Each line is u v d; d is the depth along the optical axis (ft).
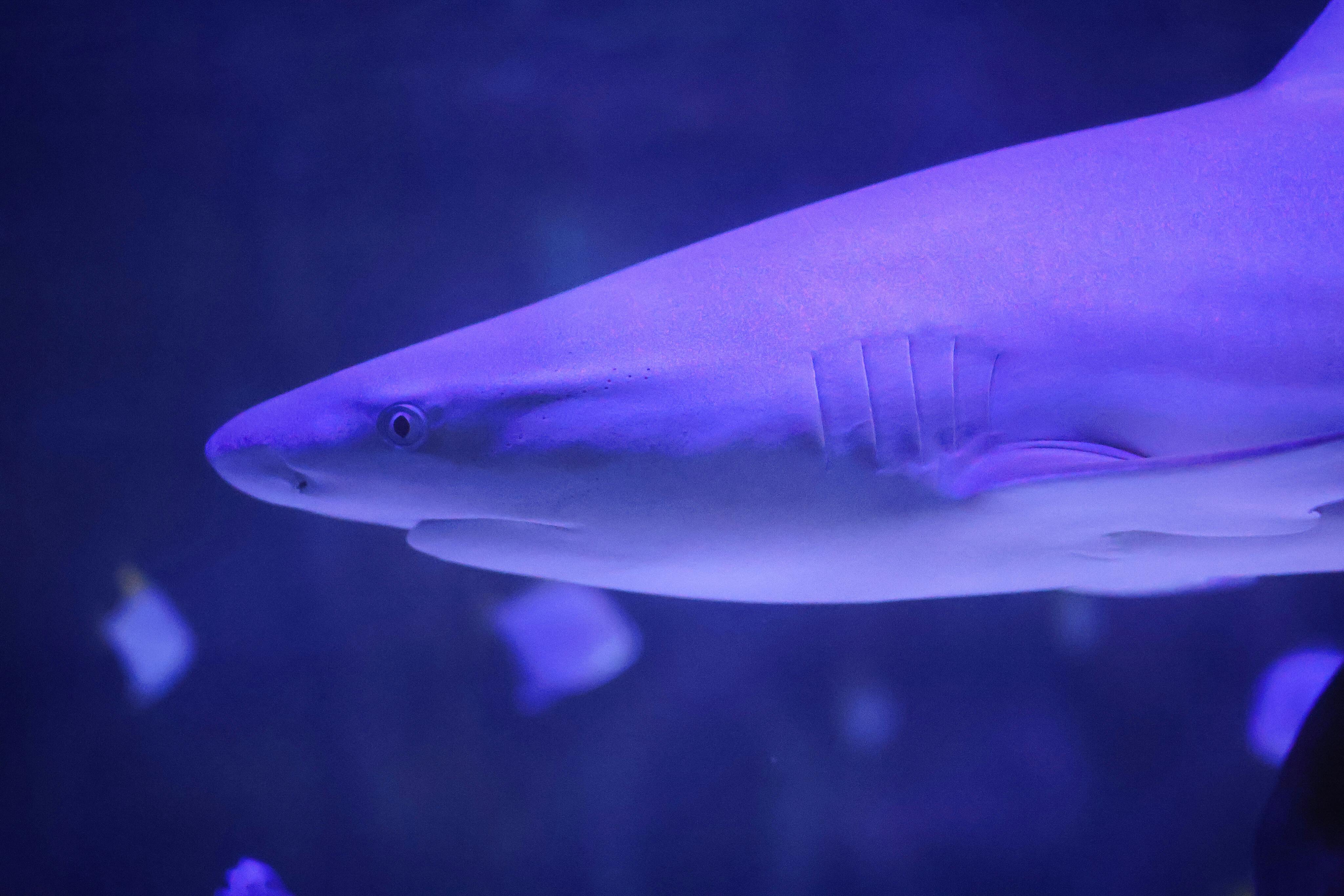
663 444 4.74
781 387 4.62
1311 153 4.89
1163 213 4.69
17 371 21.66
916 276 4.65
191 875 19.42
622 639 17.10
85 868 19.58
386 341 22.44
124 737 20.18
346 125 22.02
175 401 21.93
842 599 5.80
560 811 19.02
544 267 22.72
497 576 19.89
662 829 18.90
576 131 22.45
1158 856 18.43
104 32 20.24
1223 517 4.55
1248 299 4.54
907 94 22.40
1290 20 21.52
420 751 19.49
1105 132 5.22
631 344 4.84
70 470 21.57
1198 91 22.44
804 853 18.81
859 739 19.29
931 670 19.53
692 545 5.03
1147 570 5.39
